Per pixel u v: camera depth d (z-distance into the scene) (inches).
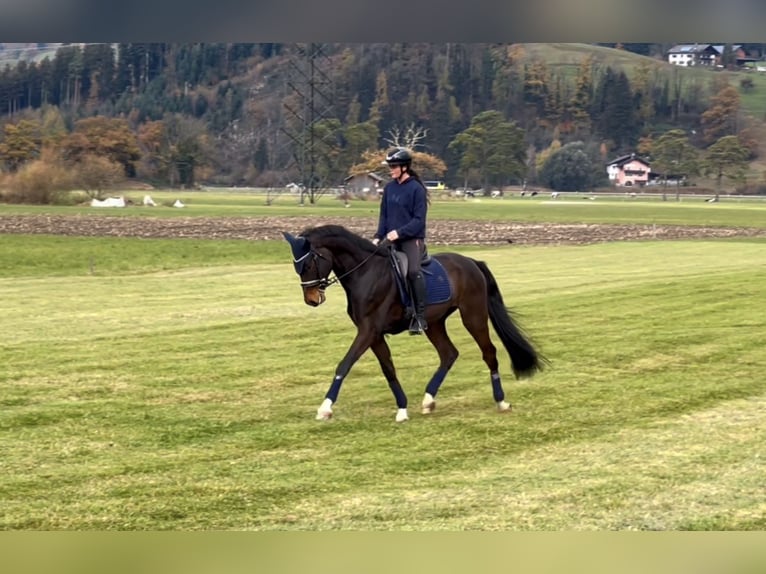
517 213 3186.5
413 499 329.4
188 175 5999.0
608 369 564.1
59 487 339.9
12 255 1363.2
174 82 7268.7
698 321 753.0
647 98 7017.7
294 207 3595.0
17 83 7180.1
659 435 412.2
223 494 334.0
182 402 475.2
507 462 373.1
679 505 323.6
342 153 5605.3
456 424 434.6
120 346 636.1
